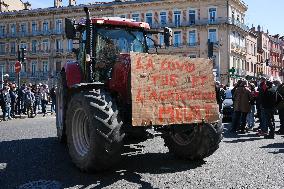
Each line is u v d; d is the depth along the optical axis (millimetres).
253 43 60469
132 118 4965
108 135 4789
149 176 5113
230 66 48219
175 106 5273
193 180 4922
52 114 19516
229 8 47938
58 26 56219
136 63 5082
